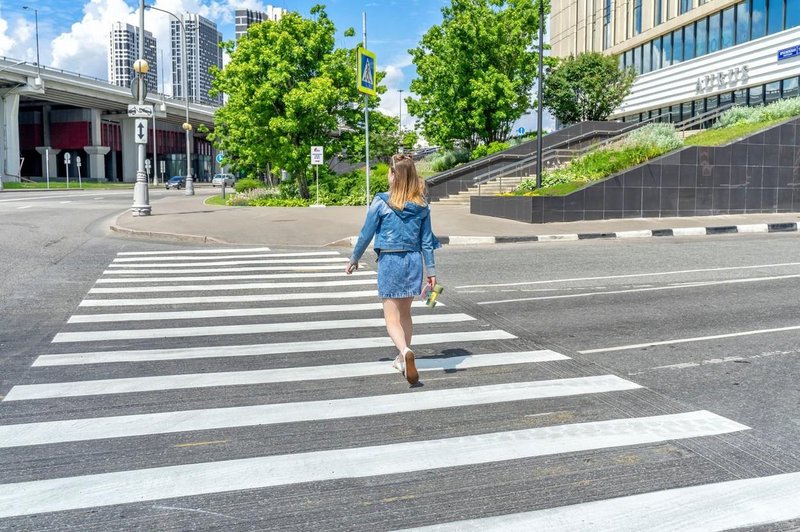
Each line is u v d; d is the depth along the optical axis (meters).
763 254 13.44
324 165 34.41
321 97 30.52
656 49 39.75
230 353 6.40
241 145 39.94
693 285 10.24
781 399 5.00
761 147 20.92
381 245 5.36
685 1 35.81
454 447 4.10
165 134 105.38
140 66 22.00
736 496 3.44
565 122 37.41
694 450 4.04
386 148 54.72
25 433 4.31
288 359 6.18
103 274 11.41
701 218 20.16
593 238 17.02
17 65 65.38
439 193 30.42
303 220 20.89
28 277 10.91
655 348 6.58
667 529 3.12
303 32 32.22
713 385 5.36
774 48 29.31
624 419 4.58
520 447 4.09
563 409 4.80
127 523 3.18
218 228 18.58
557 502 3.38
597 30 46.53
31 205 28.86
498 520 3.20
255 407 4.85
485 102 33.38
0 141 70.25
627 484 3.58
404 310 5.54
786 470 3.75
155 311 8.45
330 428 4.43
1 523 3.17
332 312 8.41
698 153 20.39
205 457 3.95
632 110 42.34
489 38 32.75
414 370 5.13
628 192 19.95
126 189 65.94
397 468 3.80
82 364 5.98
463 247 15.51
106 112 93.25
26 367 5.88
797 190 21.41
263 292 9.84
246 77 32.16
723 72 32.94
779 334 7.08
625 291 9.83
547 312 8.42
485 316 8.20
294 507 3.35
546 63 35.28
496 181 28.89
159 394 5.14
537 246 15.52
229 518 3.23
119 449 4.07
